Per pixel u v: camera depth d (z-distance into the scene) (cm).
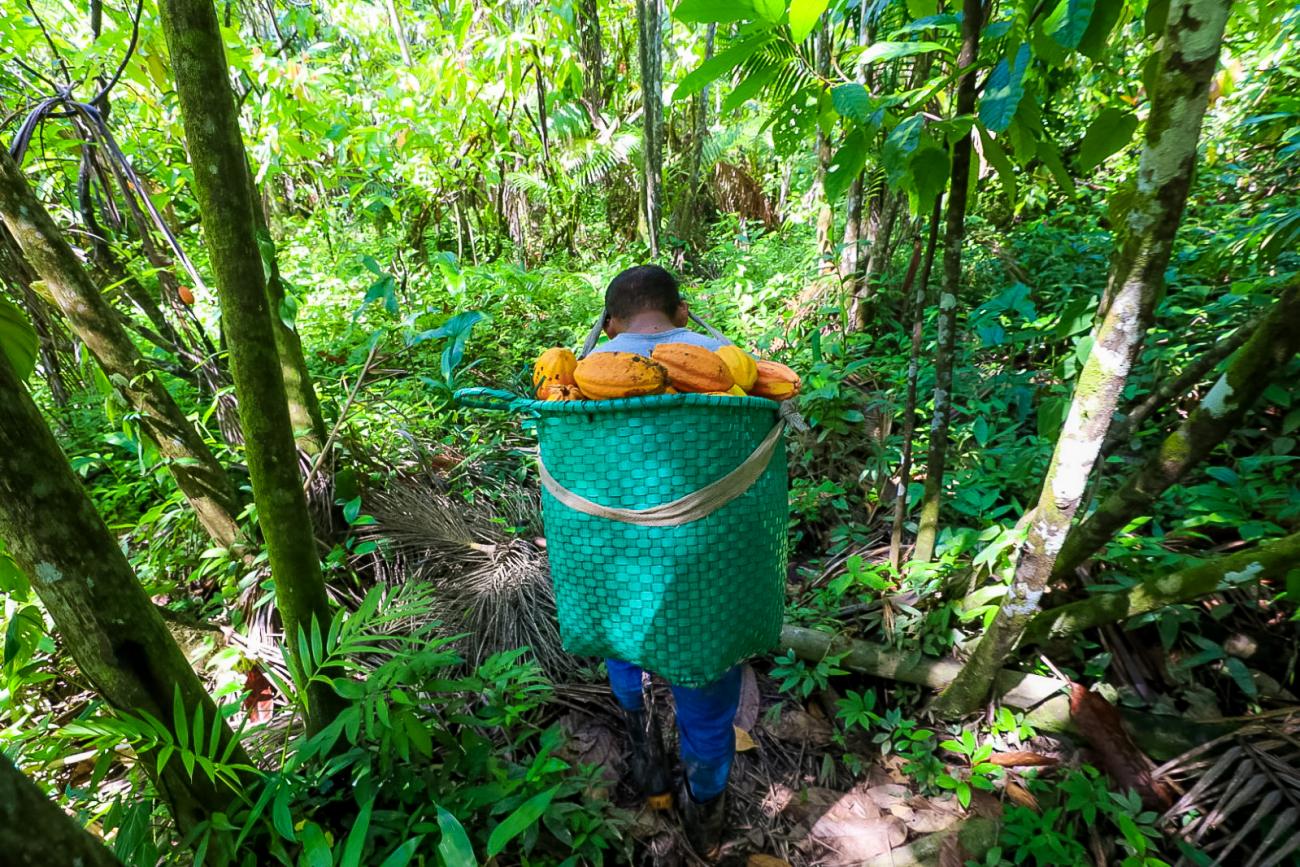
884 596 199
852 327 343
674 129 682
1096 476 167
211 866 125
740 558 123
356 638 137
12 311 113
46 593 95
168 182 286
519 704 176
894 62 246
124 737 101
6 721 169
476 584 225
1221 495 189
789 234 538
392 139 481
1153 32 130
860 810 169
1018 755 170
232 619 210
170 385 306
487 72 476
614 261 527
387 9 587
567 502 125
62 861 49
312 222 536
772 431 127
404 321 349
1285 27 327
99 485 275
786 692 199
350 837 100
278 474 129
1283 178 342
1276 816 141
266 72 328
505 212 573
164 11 105
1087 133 142
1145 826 148
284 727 175
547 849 153
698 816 157
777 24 133
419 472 273
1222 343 151
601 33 615
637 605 125
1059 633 171
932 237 175
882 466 247
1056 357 268
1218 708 167
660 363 118
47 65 285
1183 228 324
